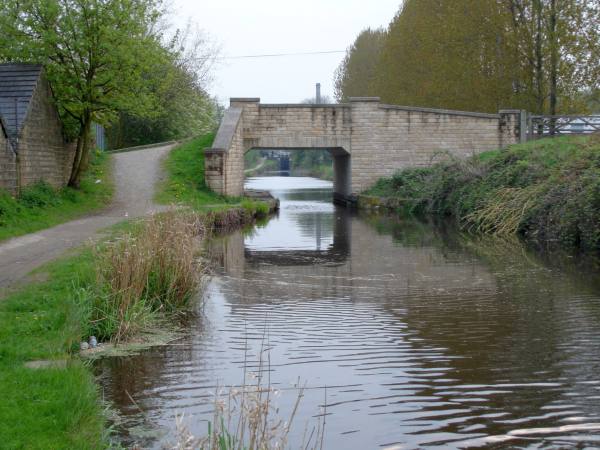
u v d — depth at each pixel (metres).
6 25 22.69
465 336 10.09
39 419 6.07
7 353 7.83
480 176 27.00
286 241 21.19
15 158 20.28
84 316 9.45
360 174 34.34
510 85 36.97
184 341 9.79
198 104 46.72
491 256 17.91
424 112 34.16
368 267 16.20
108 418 7.00
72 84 23.38
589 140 23.08
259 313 11.52
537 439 6.66
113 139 43.53
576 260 17.12
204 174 29.83
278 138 33.81
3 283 11.23
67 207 22.34
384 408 7.41
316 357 9.12
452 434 6.78
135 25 23.22
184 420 6.96
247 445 6.32
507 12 36.38
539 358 9.03
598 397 7.70
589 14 34.06
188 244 12.20
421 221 27.61
